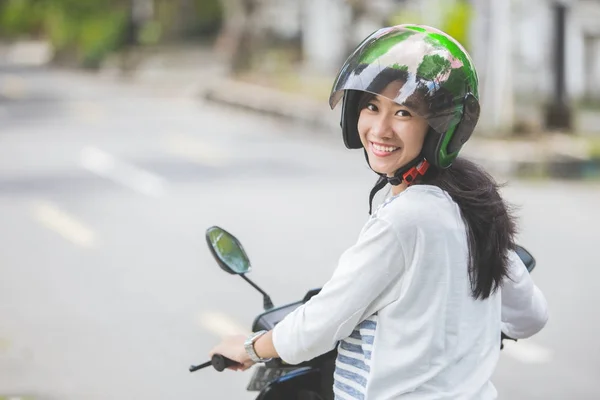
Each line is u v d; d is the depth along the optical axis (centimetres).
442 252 274
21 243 1107
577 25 2580
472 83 282
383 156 285
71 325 799
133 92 3591
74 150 1953
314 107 2541
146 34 4975
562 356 740
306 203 1361
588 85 2605
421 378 274
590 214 1316
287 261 1021
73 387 660
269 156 1877
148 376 683
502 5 1873
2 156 1869
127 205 1345
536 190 1523
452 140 281
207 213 1284
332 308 275
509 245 290
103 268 991
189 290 908
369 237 274
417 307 274
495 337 288
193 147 2012
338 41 3669
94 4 5072
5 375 680
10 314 830
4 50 7931
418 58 275
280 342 285
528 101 2500
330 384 323
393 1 2780
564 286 940
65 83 4131
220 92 3084
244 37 3547
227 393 652
